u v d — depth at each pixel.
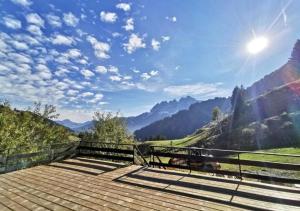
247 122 60.50
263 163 8.12
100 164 12.16
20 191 7.79
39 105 25.17
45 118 25.50
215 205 6.17
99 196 7.11
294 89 62.28
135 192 7.41
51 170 10.89
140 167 11.21
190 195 7.00
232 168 20.97
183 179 8.82
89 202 6.62
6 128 18.69
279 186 7.61
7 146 18.03
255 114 63.03
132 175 9.62
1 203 6.70
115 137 26.66
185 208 6.00
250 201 6.39
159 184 8.23
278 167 7.82
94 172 10.30
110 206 6.27
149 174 9.74
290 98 59.66
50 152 13.33
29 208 6.30
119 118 27.62
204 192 7.24
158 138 111.31
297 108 53.16
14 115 22.14
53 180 9.10
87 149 14.65
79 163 12.51
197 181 8.50
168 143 77.00
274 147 38.56
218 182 8.29
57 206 6.39
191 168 9.93
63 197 7.11
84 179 9.14
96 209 6.10
